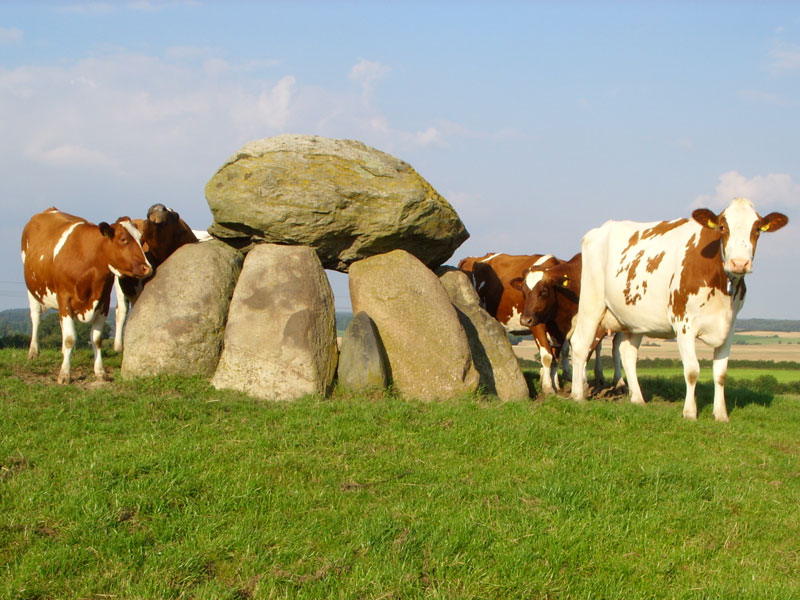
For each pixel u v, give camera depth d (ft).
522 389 39.55
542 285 44.04
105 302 38.27
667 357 198.08
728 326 35.81
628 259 40.42
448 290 41.73
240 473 23.04
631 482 24.48
